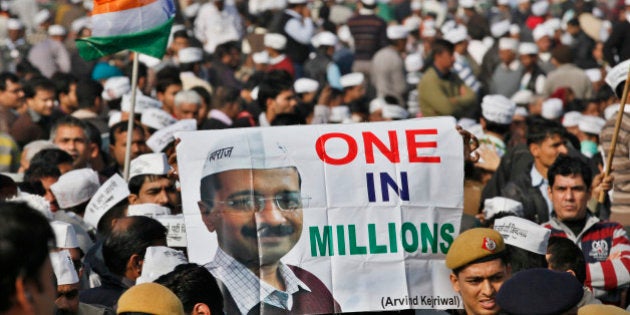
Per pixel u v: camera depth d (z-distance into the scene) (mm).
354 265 17859
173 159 24156
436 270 18094
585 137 38375
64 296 17281
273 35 57656
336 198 17953
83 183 24766
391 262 17953
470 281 17484
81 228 23391
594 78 56000
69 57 60750
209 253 17750
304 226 17828
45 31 66500
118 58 55906
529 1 79375
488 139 33625
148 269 18906
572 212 23312
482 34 68562
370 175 18062
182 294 16453
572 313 13188
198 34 72938
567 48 53688
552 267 20438
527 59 57406
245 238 17766
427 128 18297
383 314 18375
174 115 39031
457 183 18297
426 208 18141
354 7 81625
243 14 76000
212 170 17844
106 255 19953
